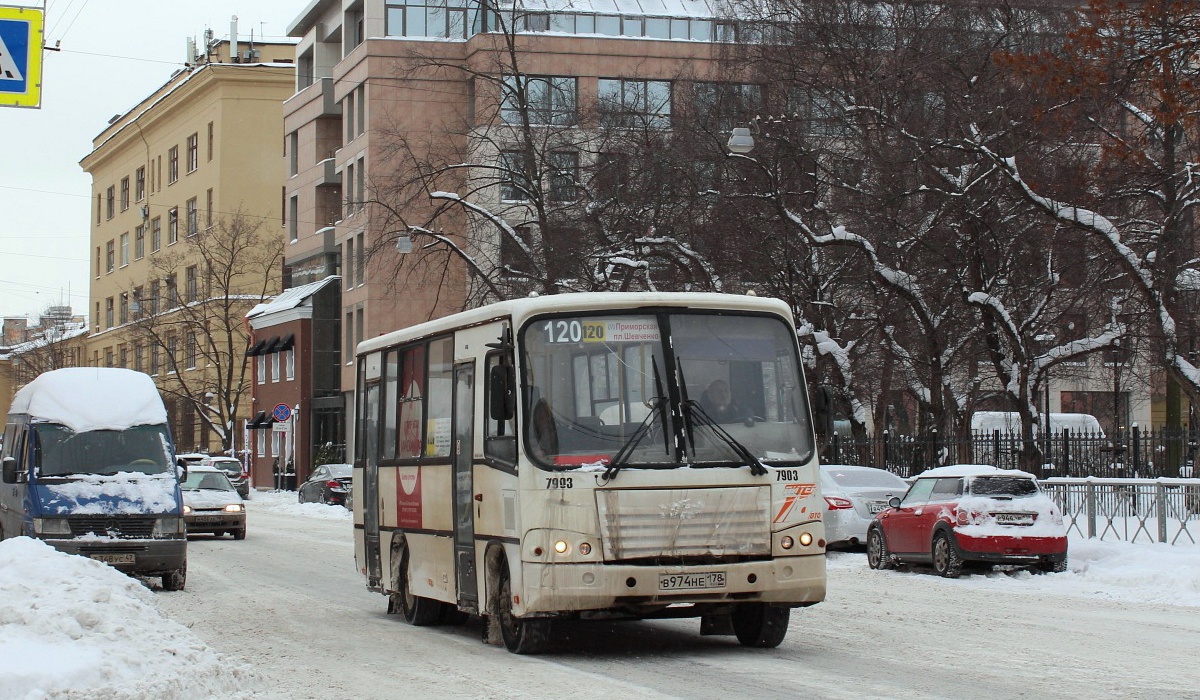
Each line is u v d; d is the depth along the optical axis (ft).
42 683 31.01
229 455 238.68
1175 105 73.77
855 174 112.37
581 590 40.14
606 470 40.68
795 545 41.86
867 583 69.26
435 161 150.00
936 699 33.37
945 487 74.13
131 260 332.60
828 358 115.14
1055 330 121.08
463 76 189.98
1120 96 81.46
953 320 119.24
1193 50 74.79
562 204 129.08
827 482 91.91
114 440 72.59
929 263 114.32
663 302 42.88
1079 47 77.25
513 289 131.23
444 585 48.80
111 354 343.05
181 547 69.72
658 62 194.59
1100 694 34.12
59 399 73.26
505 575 43.50
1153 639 46.09
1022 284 114.62
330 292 239.09
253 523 140.77
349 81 218.59
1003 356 114.93
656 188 119.44
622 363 42.11
